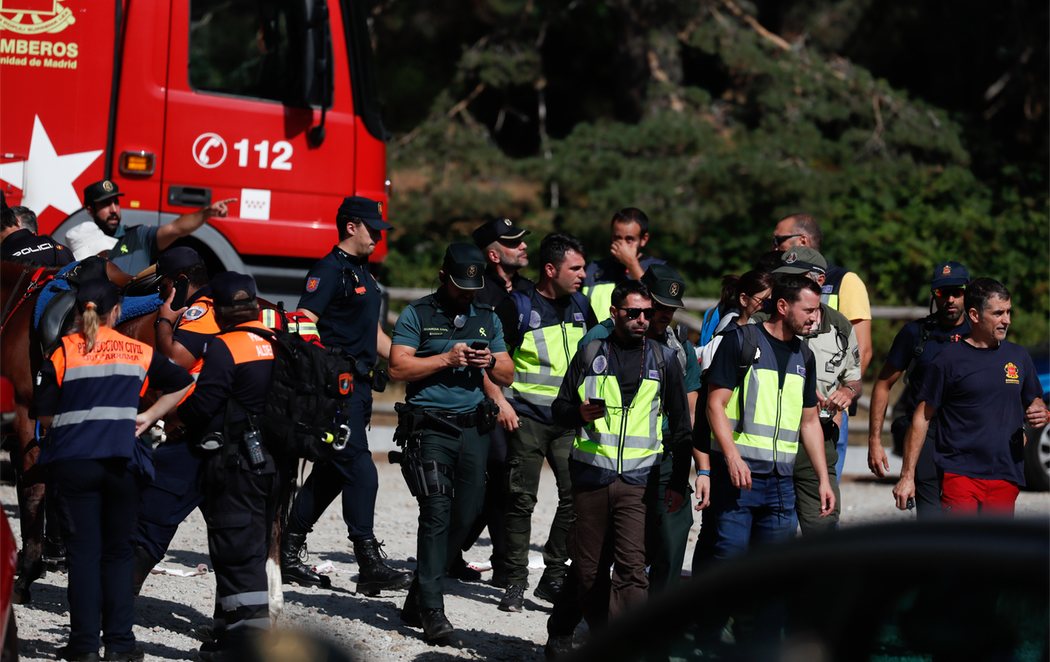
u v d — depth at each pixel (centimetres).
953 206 8288
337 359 2305
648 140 7694
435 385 2570
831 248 7919
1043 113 9150
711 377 2339
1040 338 7681
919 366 2778
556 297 2834
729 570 903
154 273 2766
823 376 2688
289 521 2911
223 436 2228
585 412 2230
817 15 8794
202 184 3756
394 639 2528
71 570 2170
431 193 7775
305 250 3869
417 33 9088
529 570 3281
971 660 812
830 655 853
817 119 8331
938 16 9150
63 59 3653
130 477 2188
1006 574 802
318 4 3819
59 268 2783
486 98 9712
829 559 866
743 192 7669
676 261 7856
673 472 2283
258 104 3812
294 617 2606
